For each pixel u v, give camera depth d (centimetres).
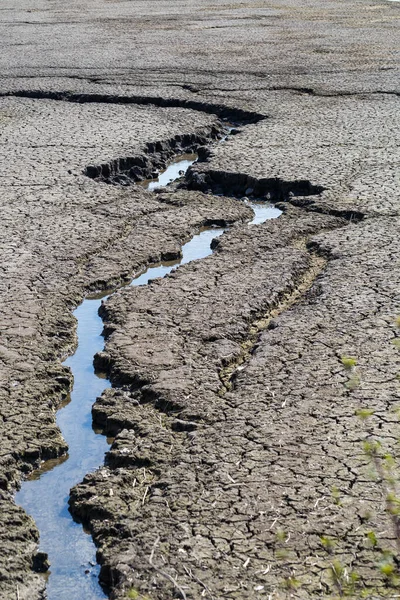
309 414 525
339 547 406
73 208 963
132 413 545
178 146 1316
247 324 675
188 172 1128
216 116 1471
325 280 739
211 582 388
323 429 507
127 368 601
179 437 514
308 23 2839
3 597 393
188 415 533
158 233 891
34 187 1041
